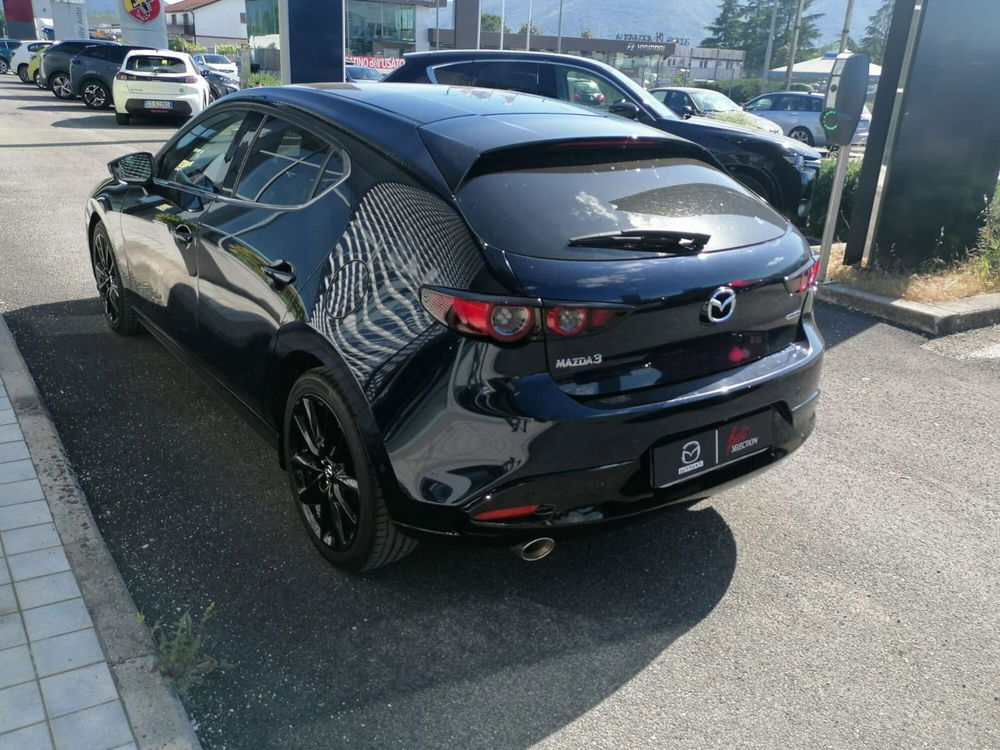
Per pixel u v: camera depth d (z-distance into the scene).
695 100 18.34
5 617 2.43
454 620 2.66
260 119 3.40
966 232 7.01
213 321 3.34
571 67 8.17
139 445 3.67
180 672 2.28
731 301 2.49
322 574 2.85
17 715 2.09
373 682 2.38
